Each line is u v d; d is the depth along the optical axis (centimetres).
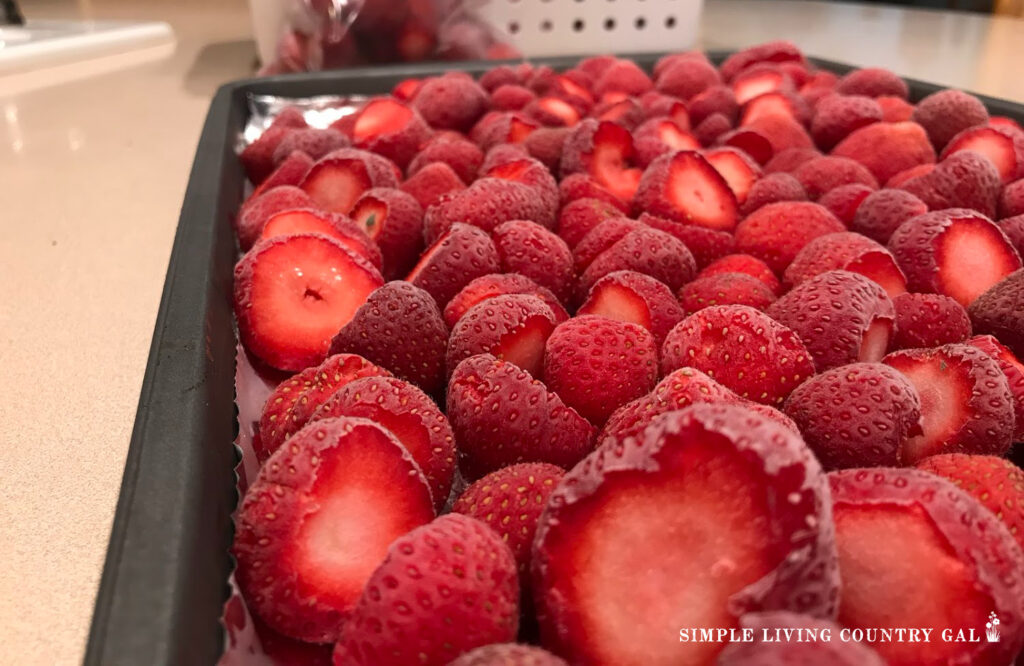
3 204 33
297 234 20
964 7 70
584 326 17
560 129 31
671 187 24
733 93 38
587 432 15
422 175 26
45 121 45
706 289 19
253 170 31
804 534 9
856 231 24
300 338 19
